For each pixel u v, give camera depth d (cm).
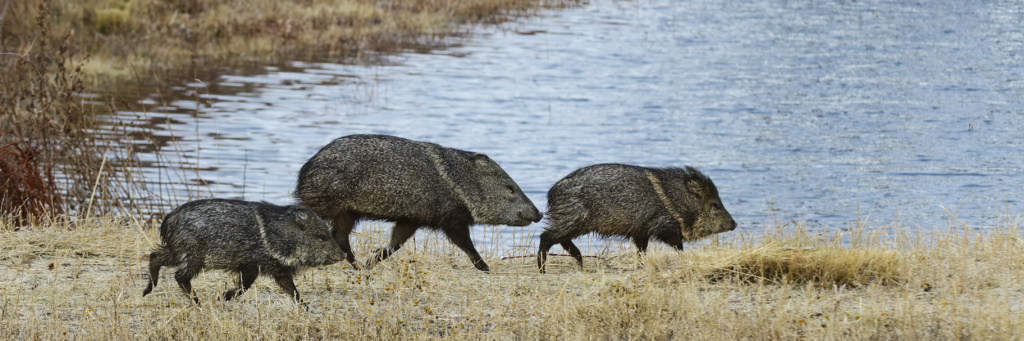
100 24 11688
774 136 8025
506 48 12788
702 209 3572
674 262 3306
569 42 13338
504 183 3553
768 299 2900
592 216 3491
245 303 2953
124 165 5306
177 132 7694
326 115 8588
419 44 12950
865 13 16938
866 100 9706
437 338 2647
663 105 9344
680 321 2653
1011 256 3228
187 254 2809
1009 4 18288
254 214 2847
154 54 11044
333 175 3359
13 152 4584
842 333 2559
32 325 2619
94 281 3155
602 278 3161
